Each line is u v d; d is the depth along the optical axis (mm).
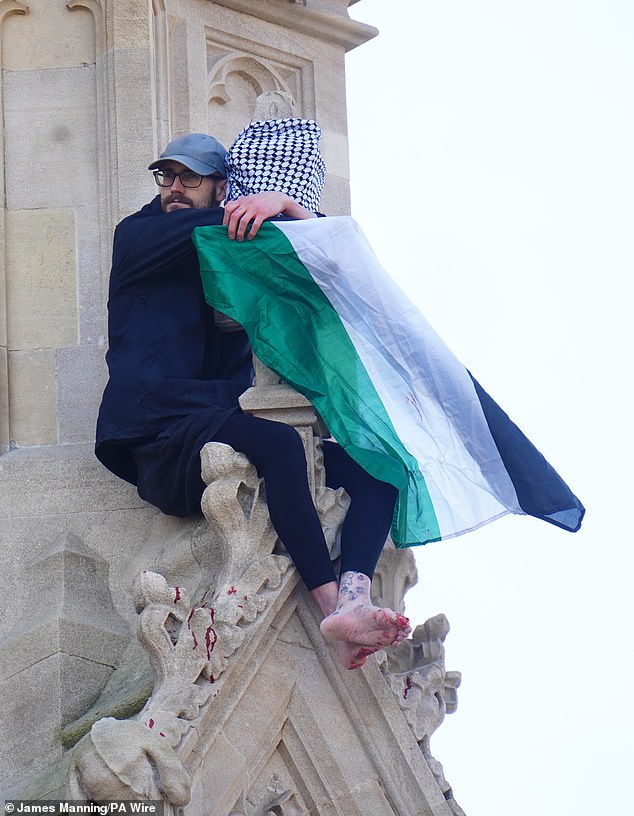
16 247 10273
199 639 8586
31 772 8953
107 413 9359
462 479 9219
